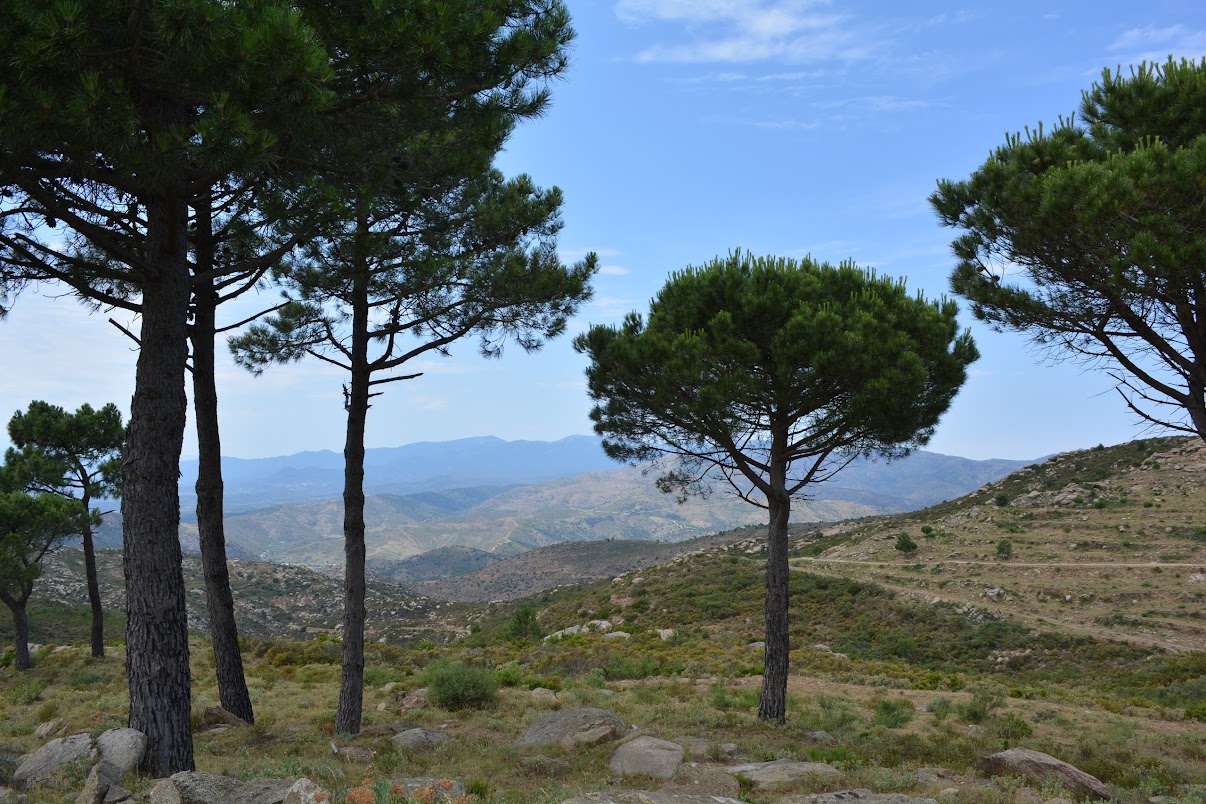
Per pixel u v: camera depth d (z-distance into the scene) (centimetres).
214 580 1482
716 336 1617
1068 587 6384
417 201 1297
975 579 6988
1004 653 5238
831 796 871
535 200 1486
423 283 1347
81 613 7312
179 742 900
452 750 1264
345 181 1051
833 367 1545
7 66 650
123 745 858
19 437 3219
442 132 1125
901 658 5406
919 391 1573
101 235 885
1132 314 1067
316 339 1531
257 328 1585
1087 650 4984
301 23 743
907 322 1683
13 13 642
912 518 11350
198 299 1398
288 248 1052
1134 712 2467
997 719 1892
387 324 1477
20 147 719
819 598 6894
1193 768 1319
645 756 1128
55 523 3166
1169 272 913
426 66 854
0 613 6575
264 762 1087
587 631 5853
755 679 2853
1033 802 908
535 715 1745
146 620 902
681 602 7362
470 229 1410
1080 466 11050
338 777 982
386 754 1188
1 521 3081
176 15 668
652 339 1648
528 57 992
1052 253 1095
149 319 934
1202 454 9675
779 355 1584
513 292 1404
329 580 15625
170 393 939
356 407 1456
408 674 2708
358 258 1266
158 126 796
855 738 1523
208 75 729
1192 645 4934
